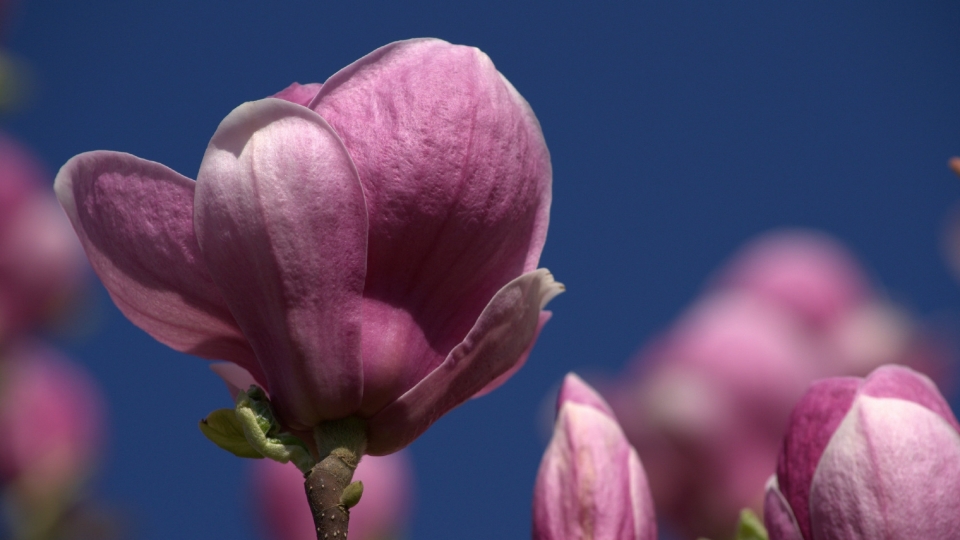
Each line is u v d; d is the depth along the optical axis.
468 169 0.92
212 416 0.94
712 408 1.18
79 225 0.93
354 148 0.92
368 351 0.92
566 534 0.95
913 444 0.91
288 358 0.92
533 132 0.94
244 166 0.91
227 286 0.92
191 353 0.95
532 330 0.93
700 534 1.17
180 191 0.92
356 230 0.91
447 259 0.93
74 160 0.93
